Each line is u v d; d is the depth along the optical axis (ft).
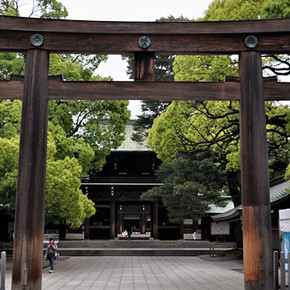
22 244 32.37
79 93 35.42
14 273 32.19
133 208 226.79
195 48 35.96
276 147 71.92
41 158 33.99
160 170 135.44
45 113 35.06
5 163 69.77
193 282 55.88
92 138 105.50
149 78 35.96
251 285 32.60
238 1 61.67
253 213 33.22
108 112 104.88
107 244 146.61
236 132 79.25
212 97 35.63
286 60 64.59
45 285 52.80
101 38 35.99
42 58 35.42
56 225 180.65
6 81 35.60
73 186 79.66
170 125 83.10
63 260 103.04
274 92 36.06
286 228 42.88
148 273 69.26
